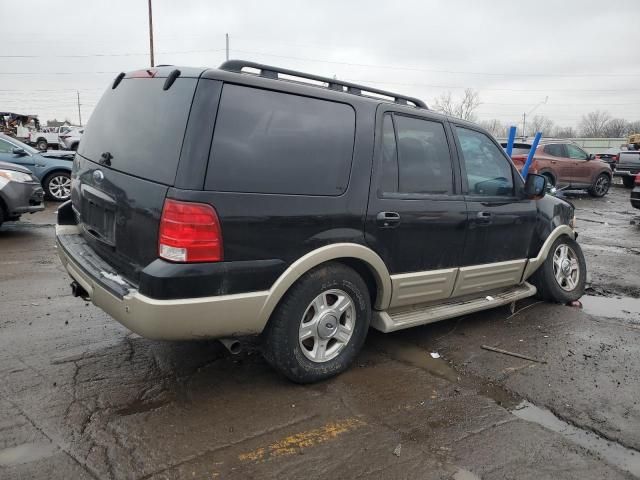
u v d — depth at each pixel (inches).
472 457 108.2
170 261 109.1
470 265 170.6
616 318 203.0
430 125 159.0
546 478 102.4
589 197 697.6
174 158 111.3
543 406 130.9
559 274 217.8
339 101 135.3
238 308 116.4
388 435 114.9
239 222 114.2
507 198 184.2
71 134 1403.8
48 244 289.3
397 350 161.9
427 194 154.4
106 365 140.8
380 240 141.3
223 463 102.2
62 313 178.5
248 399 127.1
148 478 96.7
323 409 124.3
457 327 185.0
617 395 137.3
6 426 110.2
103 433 109.7
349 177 134.0
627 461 109.5
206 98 112.3
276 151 121.4
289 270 122.9
